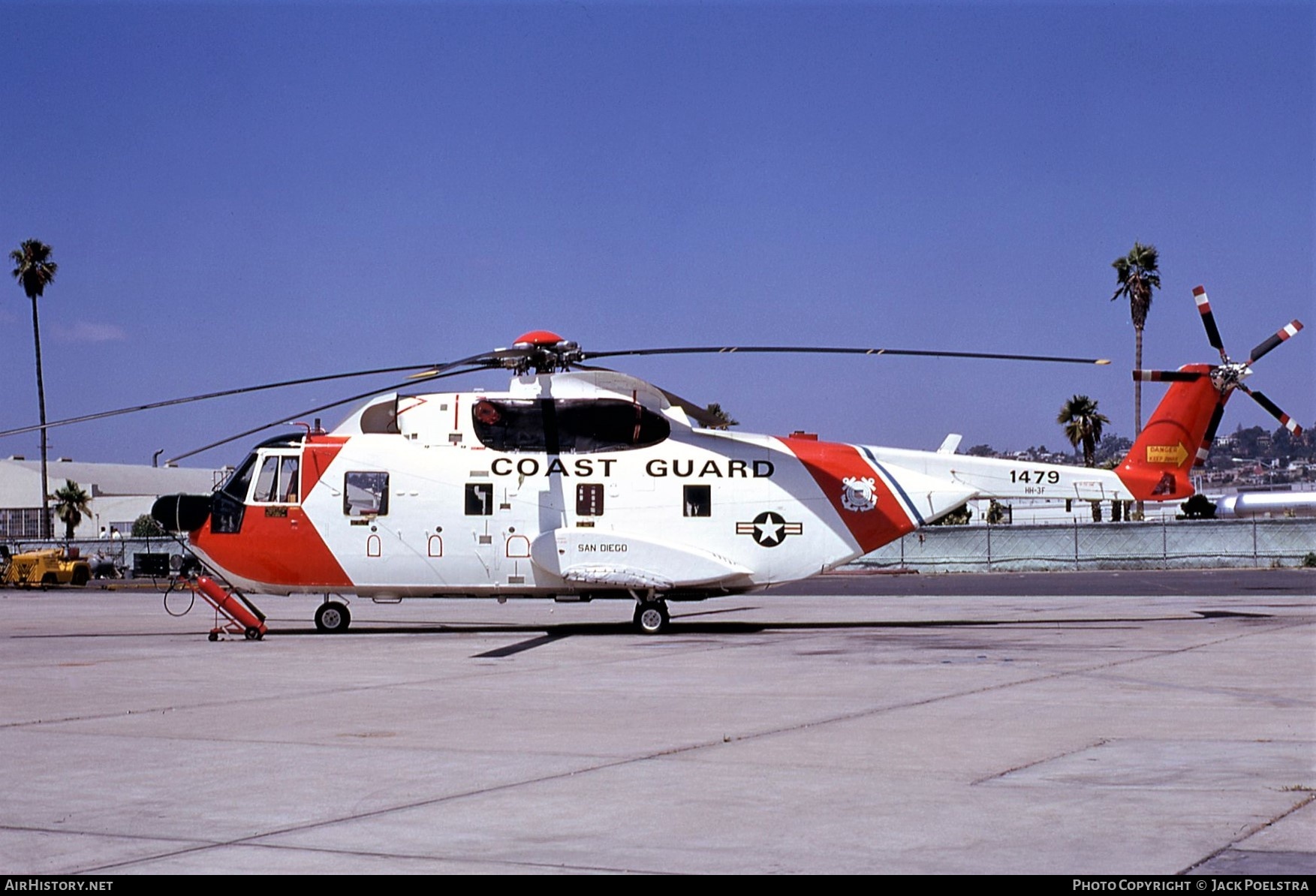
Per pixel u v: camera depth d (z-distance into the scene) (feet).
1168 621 77.36
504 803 26.09
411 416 75.41
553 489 74.43
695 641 67.62
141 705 42.11
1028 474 77.92
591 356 70.44
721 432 76.28
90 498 315.37
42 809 25.94
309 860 21.72
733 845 22.45
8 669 54.34
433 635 73.61
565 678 49.60
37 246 250.78
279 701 43.09
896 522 76.28
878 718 37.52
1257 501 202.18
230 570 73.92
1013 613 87.51
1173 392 79.30
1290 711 38.34
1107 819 23.94
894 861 21.24
